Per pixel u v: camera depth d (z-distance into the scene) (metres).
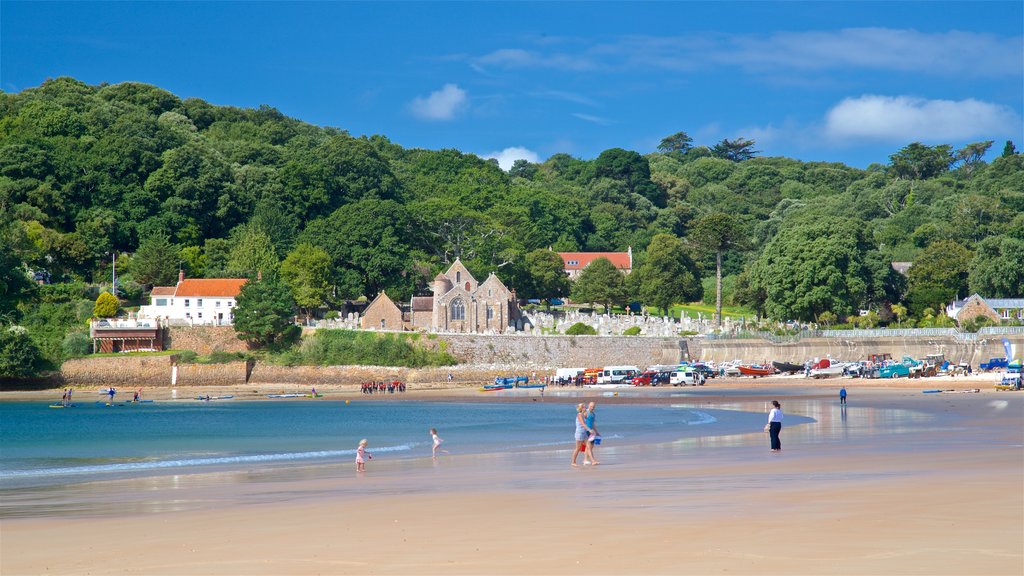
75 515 30.00
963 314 161.50
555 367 146.88
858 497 27.36
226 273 179.50
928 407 79.12
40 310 155.75
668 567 19.72
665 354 148.12
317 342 147.62
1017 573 18.58
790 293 162.25
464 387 140.50
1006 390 102.31
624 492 30.95
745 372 139.62
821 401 92.25
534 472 39.91
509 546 22.19
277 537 24.45
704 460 42.28
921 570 18.92
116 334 145.88
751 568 19.44
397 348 145.25
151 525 27.11
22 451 62.31
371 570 20.33
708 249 177.25
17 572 21.23
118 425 87.88
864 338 144.38
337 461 51.12
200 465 50.69
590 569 19.81
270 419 93.19
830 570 19.12
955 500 26.38
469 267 189.75
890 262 178.00
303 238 189.00
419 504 29.83
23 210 190.50
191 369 142.50
